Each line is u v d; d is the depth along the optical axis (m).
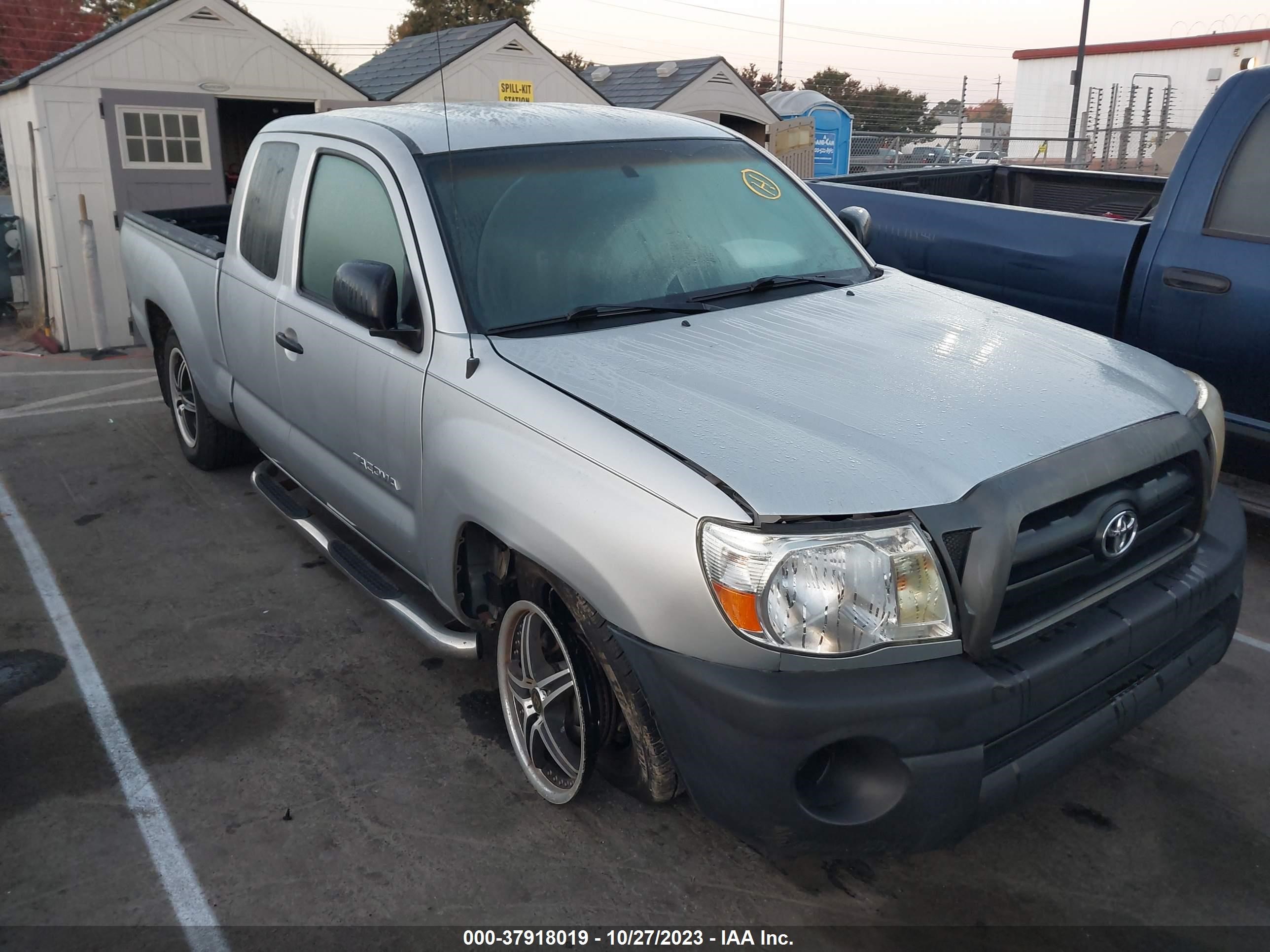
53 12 29.34
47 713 3.43
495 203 3.20
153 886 2.65
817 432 2.36
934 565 2.15
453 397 2.84
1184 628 2.58
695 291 3.26
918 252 5.29
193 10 9.91
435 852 2.75
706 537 2.15
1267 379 4.05
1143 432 2.52
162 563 4.55
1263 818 2.87
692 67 15.93
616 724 2.64
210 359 4.72
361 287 2.92
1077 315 4.68
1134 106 29.34
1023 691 2.18
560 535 2.42
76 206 9.60
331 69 10.97
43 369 8.65
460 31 13.42
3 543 4.79
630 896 2.59
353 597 4.21
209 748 3.23
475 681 3.59
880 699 2.09
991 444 2.35
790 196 3.86
